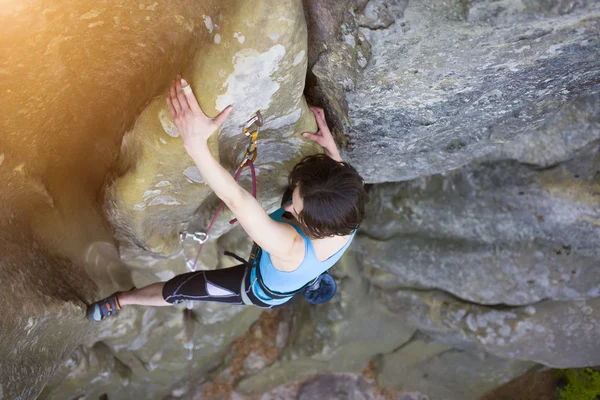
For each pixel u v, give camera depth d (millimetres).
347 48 2111
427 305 4645
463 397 5344
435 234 4406
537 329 4371
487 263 4215
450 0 1834
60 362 3123
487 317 4449
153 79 2115
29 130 2283
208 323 4598
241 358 5211
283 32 1837
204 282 2553
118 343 4215
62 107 2334
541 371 5492
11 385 2379
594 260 3992
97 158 2760
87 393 4344
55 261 2996
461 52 2070
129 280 3709
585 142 3719
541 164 3902
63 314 2699
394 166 3209
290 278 2168
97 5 1852
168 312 4320
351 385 5363
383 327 4977
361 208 2035
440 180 4281
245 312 4723
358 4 1937
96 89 2330
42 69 1992
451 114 2588
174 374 4734
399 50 2059
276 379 5234
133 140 2242
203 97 1940
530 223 4016
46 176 2729
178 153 2213
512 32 1918
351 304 4859
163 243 3088
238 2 1773
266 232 1943
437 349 5078
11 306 2305
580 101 3637
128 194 2486
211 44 1866
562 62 2197
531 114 2682
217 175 1871
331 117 2652
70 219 3064
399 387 5355
